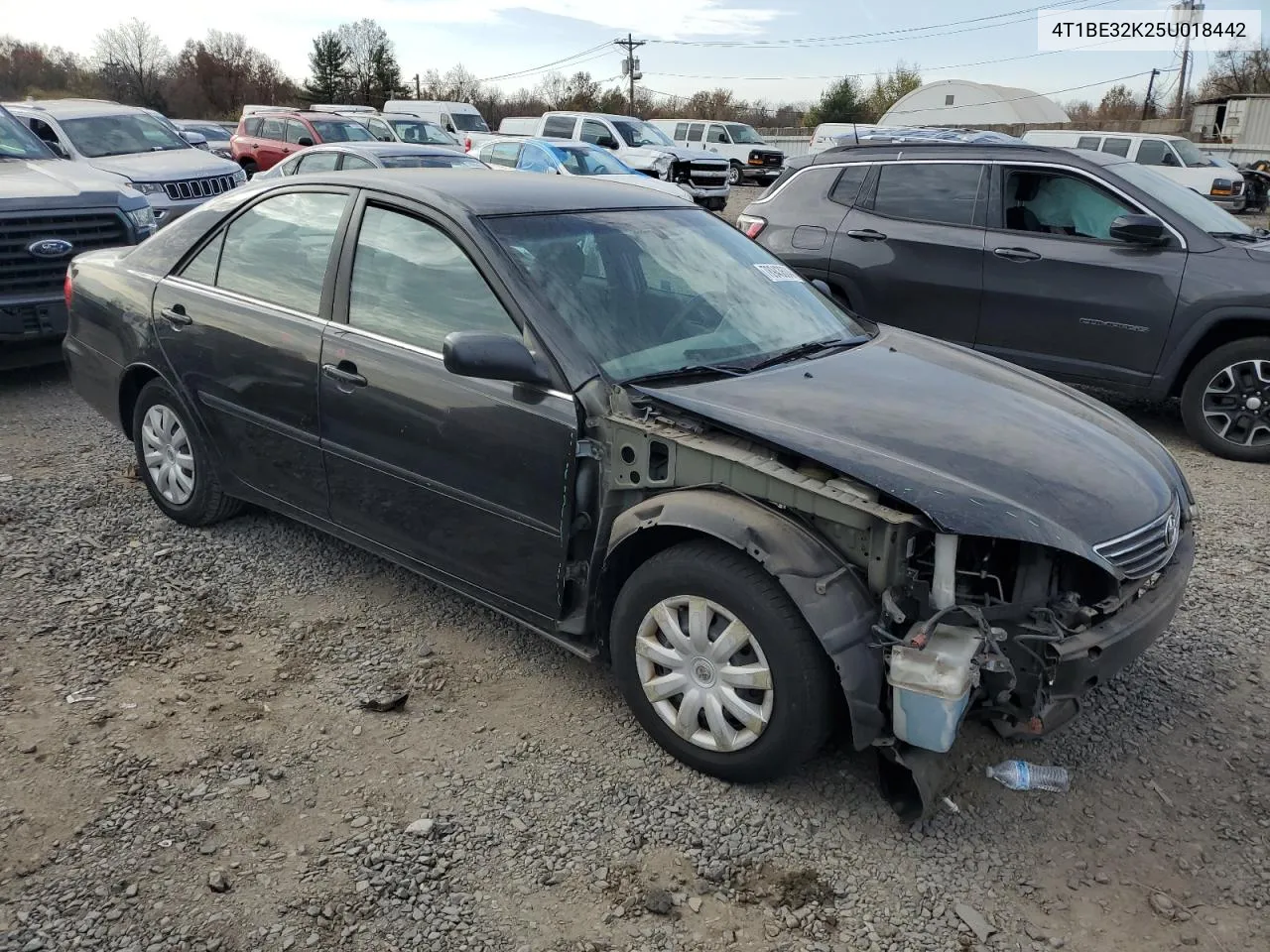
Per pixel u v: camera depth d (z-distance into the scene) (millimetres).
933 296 7324
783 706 2824
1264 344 6266
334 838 2807
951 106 43438
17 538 4621
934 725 2602
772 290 4129
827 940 2510
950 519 2639
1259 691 3709
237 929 2480
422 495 3619
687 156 22359
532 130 25562
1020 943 2521
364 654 3785
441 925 2518
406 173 4113
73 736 3211
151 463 4855
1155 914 2629
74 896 2562
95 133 12734
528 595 3408
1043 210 7031
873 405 3227
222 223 4461
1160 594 3043
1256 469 6348
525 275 3410
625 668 3211
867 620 2729
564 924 2533
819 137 31203
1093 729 3436
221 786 3002
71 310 5148
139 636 3854
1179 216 6578
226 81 68750
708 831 2881
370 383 3670
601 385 3188
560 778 3092
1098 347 6793
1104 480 3029
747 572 2848
